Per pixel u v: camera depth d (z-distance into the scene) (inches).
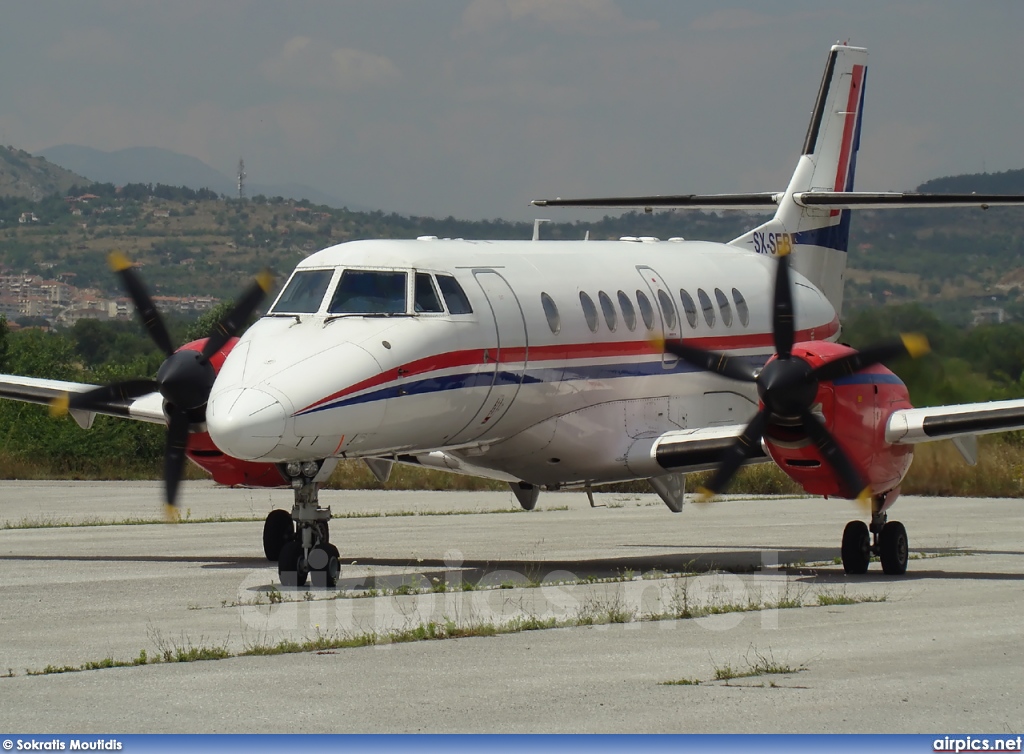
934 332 4909.0
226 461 2385.6
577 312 2474.2
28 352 6963.6
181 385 2287.2
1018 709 1175.0
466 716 1160.8
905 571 2303.2
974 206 2891.2
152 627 1662.2
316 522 2107.5
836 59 3388.3
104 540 2920.8
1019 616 1732.3
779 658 1419.8
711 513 3860.7
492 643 1525.6
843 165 3440.0
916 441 2225.6
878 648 1480.1
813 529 3341.5
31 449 5526.6
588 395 2491.4
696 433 2470.5
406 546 2827.3
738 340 2876.5
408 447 2222.0
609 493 4830.2
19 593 1993.1
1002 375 4803.2
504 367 2299.5
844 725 1124.5
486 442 2399.1
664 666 1379.2
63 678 1330.0
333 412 2017.7
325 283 2207.2
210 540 2920.8
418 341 2151.8
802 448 2150.6
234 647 1507.1
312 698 1230.9
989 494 4505.4
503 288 2349.9
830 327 3250.5
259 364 2054.6
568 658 1428.4
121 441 5561.0
